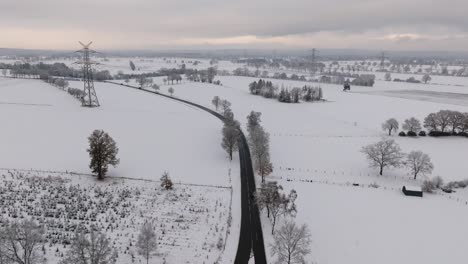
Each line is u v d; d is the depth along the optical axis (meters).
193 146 137.12
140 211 83.31
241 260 67.25
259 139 120.44
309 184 105.81
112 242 70.19
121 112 191.75
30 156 116.75
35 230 65.25
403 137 159.25
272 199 80.19
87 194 90.81
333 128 174.00
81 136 141.62
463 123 159.25
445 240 76.31
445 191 104.75
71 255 58.53
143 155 124.06
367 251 71.44
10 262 57.84
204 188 98.56
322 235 77.06
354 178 114.00
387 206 92.25
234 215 84.44
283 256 63.75
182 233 75.06
